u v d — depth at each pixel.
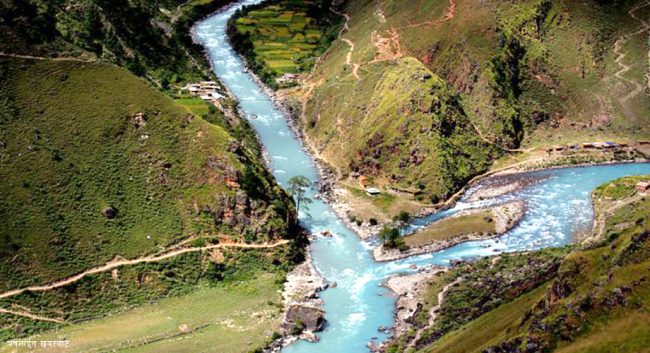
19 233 143.50
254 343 130.50
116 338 129.50
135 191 161.62
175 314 140.50
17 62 167.25
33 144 157.25
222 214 164.25
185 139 172.62
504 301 130.75
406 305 145.25
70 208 152.00
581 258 106.25
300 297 148.38
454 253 168.25
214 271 154.75
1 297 134.75
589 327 96.31
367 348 131.38
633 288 96.81
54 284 140.12
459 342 116.06
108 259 148.38
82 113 166.88
